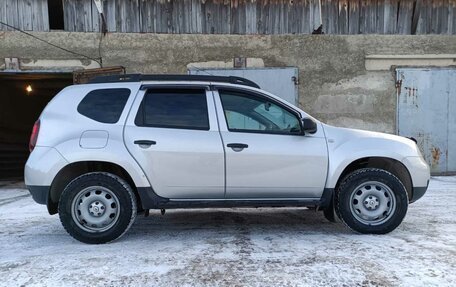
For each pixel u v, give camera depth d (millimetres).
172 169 4312
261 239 4469
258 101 4543
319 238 4480
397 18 10406
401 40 10055
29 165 4262
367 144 4562
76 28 9734
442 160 10172
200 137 4355
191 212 6047
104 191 4281
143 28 9875
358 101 10016
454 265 3568
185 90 4488
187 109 4445
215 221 5434
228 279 3305
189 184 4348
